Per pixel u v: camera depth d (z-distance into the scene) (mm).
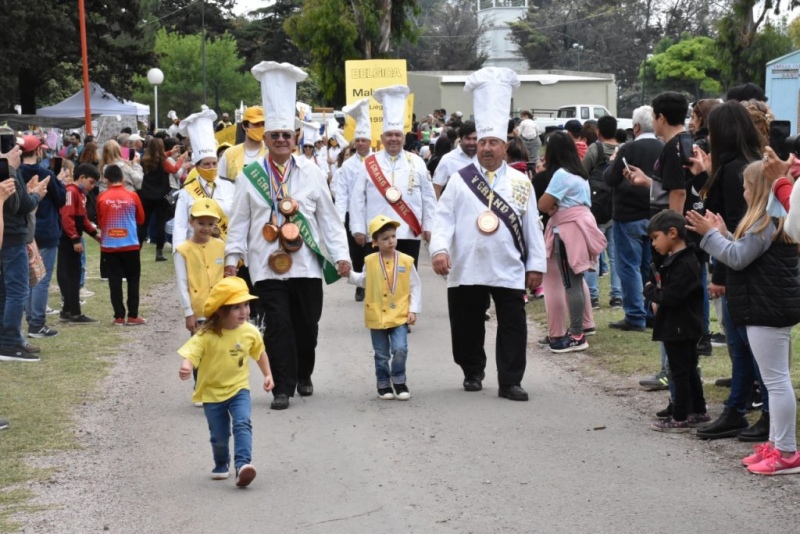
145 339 11828
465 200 8859
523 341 8758
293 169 8852
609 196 12414
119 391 9328
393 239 8789
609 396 8719
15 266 10430
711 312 11883
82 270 14766
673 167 8977
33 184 10281
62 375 9914
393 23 42688
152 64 47875
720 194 7438
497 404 8555
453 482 6566
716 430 7297
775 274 6453
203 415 8430
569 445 7293
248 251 8836
